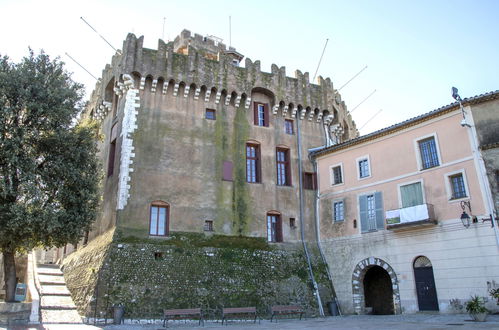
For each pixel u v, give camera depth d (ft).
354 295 93.56
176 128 98.17
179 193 93.71
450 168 81.82
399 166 90.68
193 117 100.99
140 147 93.15
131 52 97.81
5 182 65.26
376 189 94.12
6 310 67.77
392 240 88.69
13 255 71.36
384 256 89.45
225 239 94.84
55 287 90.38
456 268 77.46
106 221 92.94
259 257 95.81
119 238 84.74
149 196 90.68
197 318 81.76
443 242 80.18
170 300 81.41
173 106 99.71
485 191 75.87
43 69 74.54
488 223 74.54
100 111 112.78
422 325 63.31
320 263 100.83
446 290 78.13
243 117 107.34
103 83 113.60
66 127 74.59
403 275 85.35
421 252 83.15
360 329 61.72
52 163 70.74
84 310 75.51
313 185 109.50
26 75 70.90
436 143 84.99
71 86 77.00
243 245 96.12
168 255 86.99
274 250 98.84
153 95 98.32
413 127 89.56
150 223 89.40
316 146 114.73
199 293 84.43
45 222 65.92
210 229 94.58
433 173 84.38
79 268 91.91
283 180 108.88
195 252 89.92
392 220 87.15
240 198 99.96
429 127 86.89
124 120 93.76
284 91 113.60
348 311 93.81
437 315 76.38
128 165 90.63
